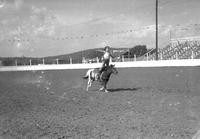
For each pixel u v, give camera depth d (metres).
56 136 9.49
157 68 50.41
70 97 19.22
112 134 9.59
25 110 14.50
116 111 13.64
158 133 9.60
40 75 44.88
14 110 14.53
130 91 21.81
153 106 14.88
